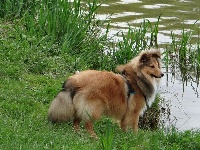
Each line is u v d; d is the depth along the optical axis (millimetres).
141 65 10516
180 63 15969
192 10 20953
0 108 10398
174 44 16250
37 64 13039
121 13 20000
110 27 18125
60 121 9727
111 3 21484
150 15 19969
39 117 10344
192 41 17500
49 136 9031
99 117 9906
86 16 15484
